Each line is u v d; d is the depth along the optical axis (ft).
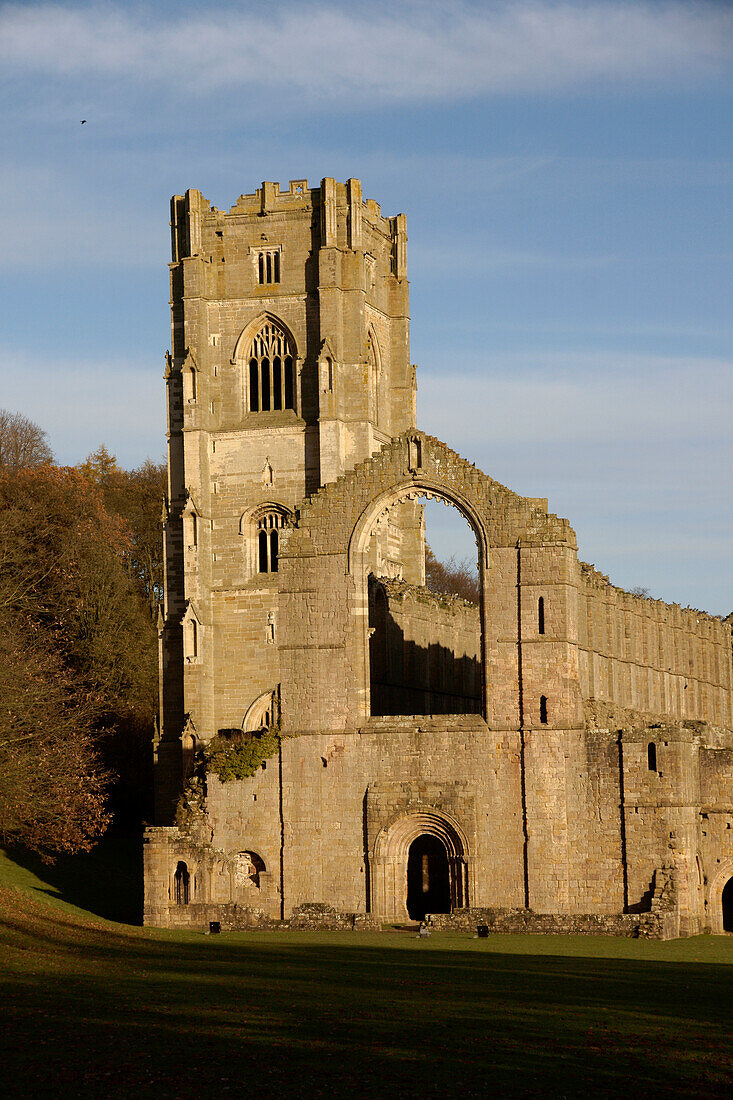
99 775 463.01
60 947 263.70
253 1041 176.35
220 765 359.66
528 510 351.05
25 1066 164.35
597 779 338.34
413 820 348.79
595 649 413.59
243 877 357.82
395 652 434.30
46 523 553.64
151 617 598.34
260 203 509.35
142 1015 192.03
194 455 499.10
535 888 339.57
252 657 492.95
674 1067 166.09
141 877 422.41
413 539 514.27
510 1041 177.27
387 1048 172.96
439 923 323.37
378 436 518.37
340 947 285.84
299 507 366.43
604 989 219.41
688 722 355.15
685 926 326.03
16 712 369.50
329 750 355.97
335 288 497.46
